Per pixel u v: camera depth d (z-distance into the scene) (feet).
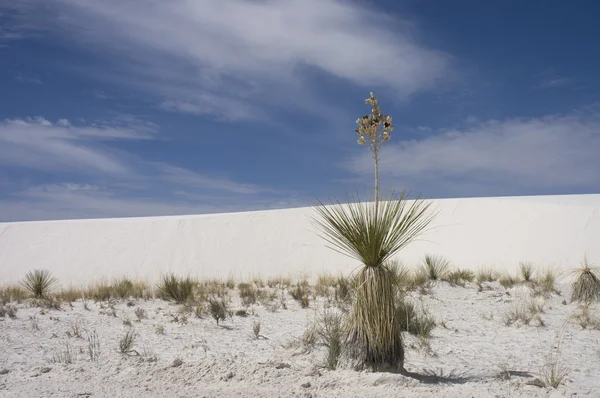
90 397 17.33
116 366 21.66
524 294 43.37
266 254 102.89
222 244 106.73
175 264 100.63
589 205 101.09
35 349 26.73
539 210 97.04
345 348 20.80
